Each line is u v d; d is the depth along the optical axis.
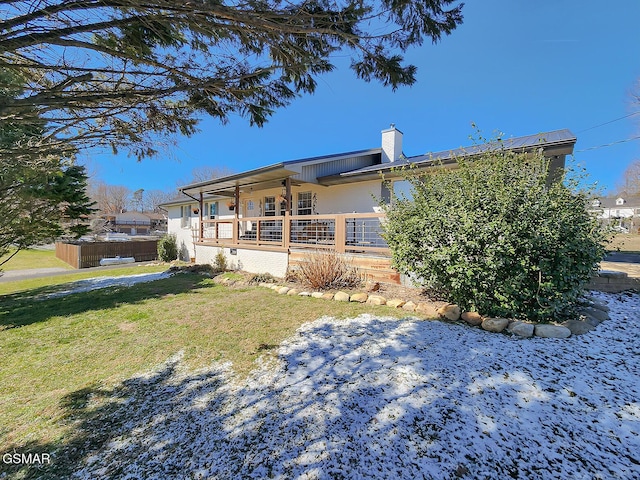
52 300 6.91
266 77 2.27
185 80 2.13
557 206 3.51
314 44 2.00
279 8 1.61
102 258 16.31
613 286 4.82
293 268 7.14
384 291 5.18
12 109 1.72
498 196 3.50
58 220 7.39
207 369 2.94
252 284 6.98
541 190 3.61
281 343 3.40
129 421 2.21
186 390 2.58
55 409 2.42
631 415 1.93
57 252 19.88
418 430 1.88
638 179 24.98
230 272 8.88
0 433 2.16
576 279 3.47
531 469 1.56
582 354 2.77
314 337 3.50
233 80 2.21
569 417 1.93
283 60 2.11
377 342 3.23
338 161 9.36
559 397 2.14
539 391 2.22
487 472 1.55
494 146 4.43
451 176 4.30
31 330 4.62
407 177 4.70
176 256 16.08
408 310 4.25
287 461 1.72
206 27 1.70
